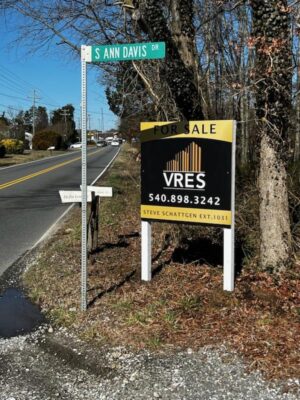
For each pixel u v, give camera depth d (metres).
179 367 3.70
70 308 5.00
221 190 4.96
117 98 9.08
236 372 3.58
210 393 3.34
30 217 11.62
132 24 7.21
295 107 7.99
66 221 10.93
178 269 5.94
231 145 4.88
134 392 3.41
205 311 4.65
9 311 5.19
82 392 3.46
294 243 5.90
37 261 7.20
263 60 5.03
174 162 5.20
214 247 6.66
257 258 5.85
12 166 33.78
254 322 4.36
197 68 6.93
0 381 3.64
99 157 48.09
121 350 4.02
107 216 10.38
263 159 5.34
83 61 4.57
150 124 5.32
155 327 4.38
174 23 6.66
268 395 3.27
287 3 5.21
